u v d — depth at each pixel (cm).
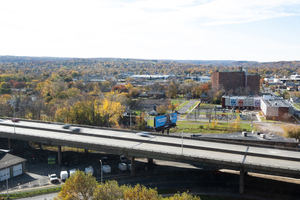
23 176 8569
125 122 16250
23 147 11644
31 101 18262
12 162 8594
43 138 9981
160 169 9262
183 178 8456
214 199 7038
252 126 14625
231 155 7912
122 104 18562
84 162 9862
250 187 7806
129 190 5475
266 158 7650
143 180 8294
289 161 7369
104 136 10106
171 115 11762
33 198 7094
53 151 11169
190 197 5347
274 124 16362
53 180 8094
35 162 9869
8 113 16988
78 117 15325
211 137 11075
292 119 17738
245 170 7394
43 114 17212
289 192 7481
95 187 5969
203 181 8238
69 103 17388
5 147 11538
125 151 8688
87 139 9788
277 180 8331
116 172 8931
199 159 7662
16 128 11750
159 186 7862
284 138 10931
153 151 8181
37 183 8025
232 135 11412
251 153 7912
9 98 19600
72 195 5841
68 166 9450
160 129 11175
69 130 11119
